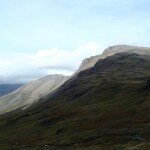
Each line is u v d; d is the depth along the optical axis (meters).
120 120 172.25
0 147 156.62
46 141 161.00
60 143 145.00
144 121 164.88
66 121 197.12
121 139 132.25
